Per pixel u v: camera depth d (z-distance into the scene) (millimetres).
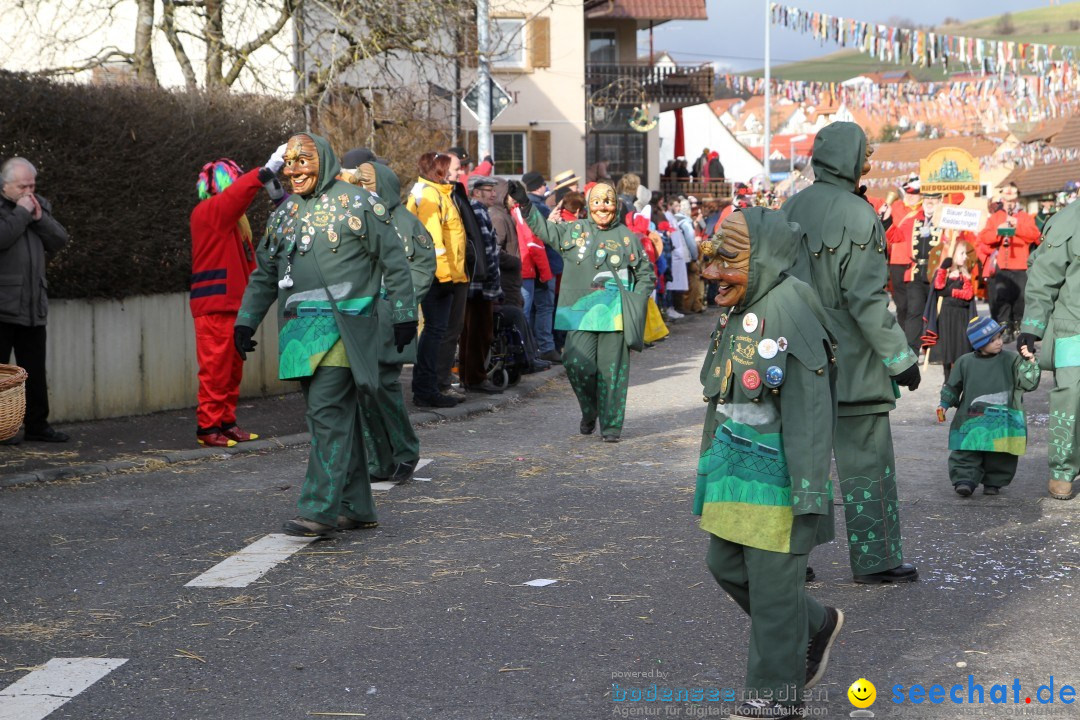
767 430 4277
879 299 5902
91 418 10773
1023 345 8117
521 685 4848
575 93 36875
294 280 6992
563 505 7906
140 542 6980
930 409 12250
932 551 6852
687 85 40312
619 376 10242
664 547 6871
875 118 34188
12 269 9258
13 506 7781
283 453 9656
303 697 4742
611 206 10242
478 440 10336
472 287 12281
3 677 4965
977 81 29516
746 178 70812
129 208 10789
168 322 11398
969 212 17859
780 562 4246
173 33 17625
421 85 19141
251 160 11969
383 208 7070
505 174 36781
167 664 5105
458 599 5945
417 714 4570
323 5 16875
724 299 4305
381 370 8258
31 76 10000
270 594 6039
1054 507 7969
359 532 7234
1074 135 56375
